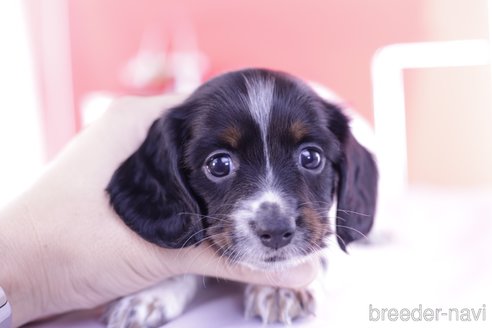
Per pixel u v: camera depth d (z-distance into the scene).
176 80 0.67
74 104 0.82
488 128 0.67
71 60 0.81
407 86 0.67
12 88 0.74
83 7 0.79
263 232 0.25
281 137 0.27
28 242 0.26
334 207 0.30
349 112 0.31
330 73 0.70
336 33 0.69
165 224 0.26
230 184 0.26
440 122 0.68
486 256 0.35
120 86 0.79
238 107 0.27
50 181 0.27
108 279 0.26
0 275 0.25
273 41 0.71
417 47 0.63
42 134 0.80
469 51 0.61
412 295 0.29
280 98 0.27
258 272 0.26
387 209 0.45
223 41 0.72
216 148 0.26
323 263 0.30
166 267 0.26
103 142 0.29
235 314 0.27
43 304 0.27
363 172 0.30
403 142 0.62
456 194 0.56
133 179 0.27
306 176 0.27
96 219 0.26
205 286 0.30
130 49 0.78
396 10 0.66
